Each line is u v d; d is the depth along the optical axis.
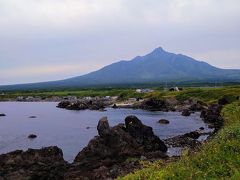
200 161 19.91
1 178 38.62
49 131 86.94
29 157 45.38
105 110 155.12
